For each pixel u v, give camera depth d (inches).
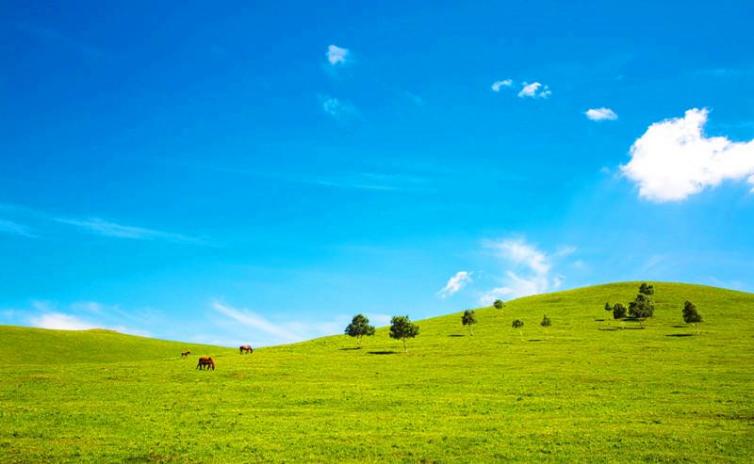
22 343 4527.6
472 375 2795.3
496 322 5477.4
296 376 2874.0
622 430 1553.9
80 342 4938.5
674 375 2581.2
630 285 6860.2
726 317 4918.8
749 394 2068.2
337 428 1667.1
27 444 1459.2
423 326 5689.0
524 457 1321.4
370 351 4131.4
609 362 3095.5
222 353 4532.5
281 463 1298.0
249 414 1900.8
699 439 1430.9
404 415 1872.5
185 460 1322.6
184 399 2201.0
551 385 2436.0
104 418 1809.8
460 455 1349.7
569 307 6008.9
